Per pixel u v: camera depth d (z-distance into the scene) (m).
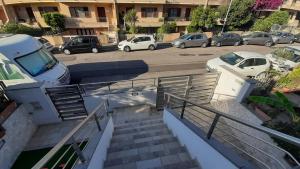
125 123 7.35
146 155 3.85
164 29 21.17
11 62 6.36
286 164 4.06
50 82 6.86
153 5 21.38
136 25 21.59
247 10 23.42
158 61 13.09
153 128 5.86
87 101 7.79
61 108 7.09
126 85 9.41
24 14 20.66
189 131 3.84
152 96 8.63
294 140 1.53
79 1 18.55
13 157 5.49
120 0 19.55
